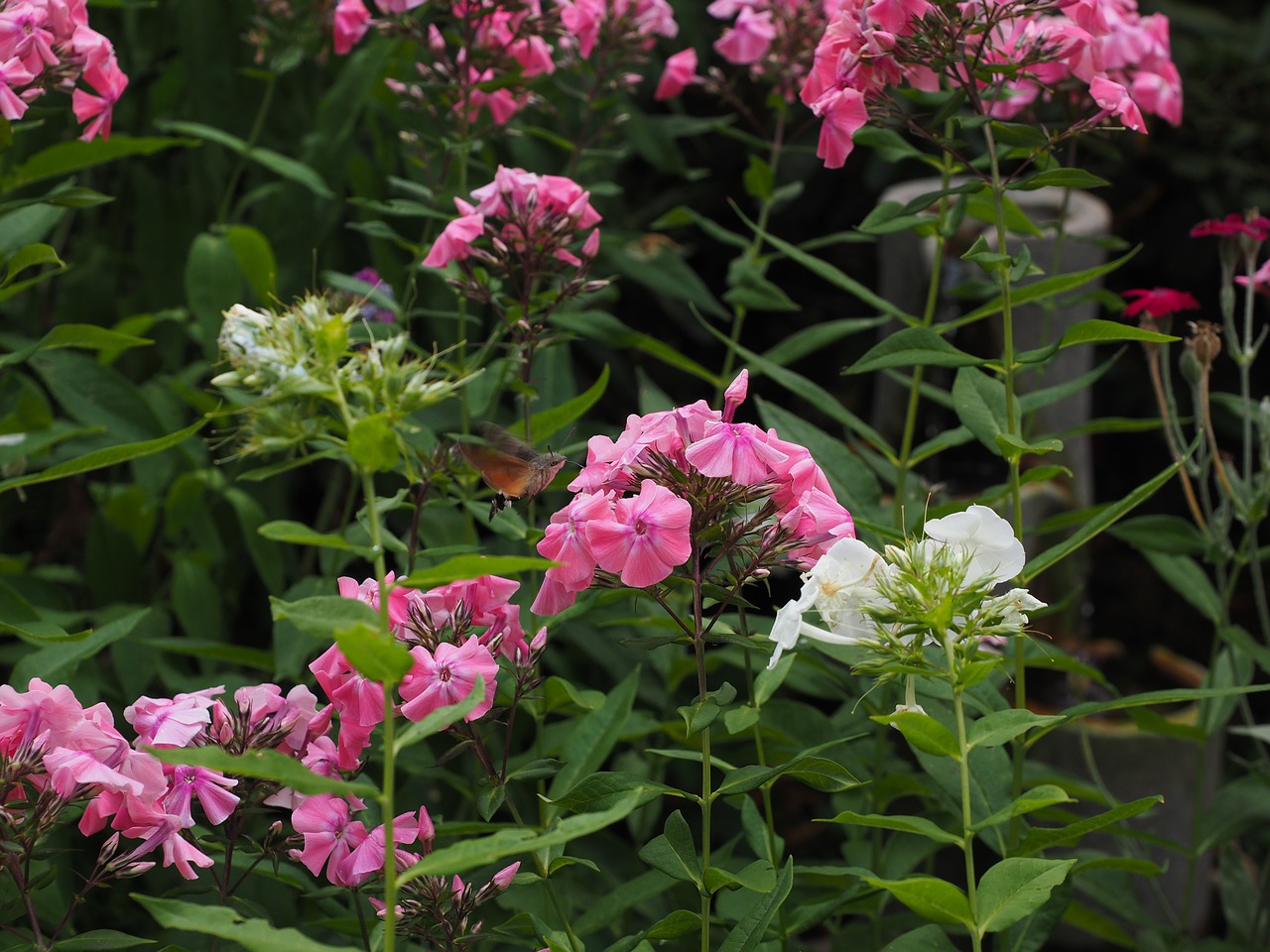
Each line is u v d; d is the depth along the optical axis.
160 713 1.54
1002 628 1.51
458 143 1.83
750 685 1.61
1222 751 2.09
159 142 1.77
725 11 1.91
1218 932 2.21
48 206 1.80
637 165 3.10
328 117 2.04
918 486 1.82
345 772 1.55
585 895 1.79
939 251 1.75
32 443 1.82
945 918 1.52
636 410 2.88
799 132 1.91
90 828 1.53
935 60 1.63
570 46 1.91
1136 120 1.63
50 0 1.67
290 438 1.49
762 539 1.54
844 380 3.14
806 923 1.67
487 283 1.74
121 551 1.93
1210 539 1.79
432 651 1.54
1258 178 3.12
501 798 1.56
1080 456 2.16
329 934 1.74
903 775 1.74
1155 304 1.77
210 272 1.92
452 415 1.89
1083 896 1.94
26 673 1.65
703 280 3.17
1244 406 1.80
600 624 1.74
